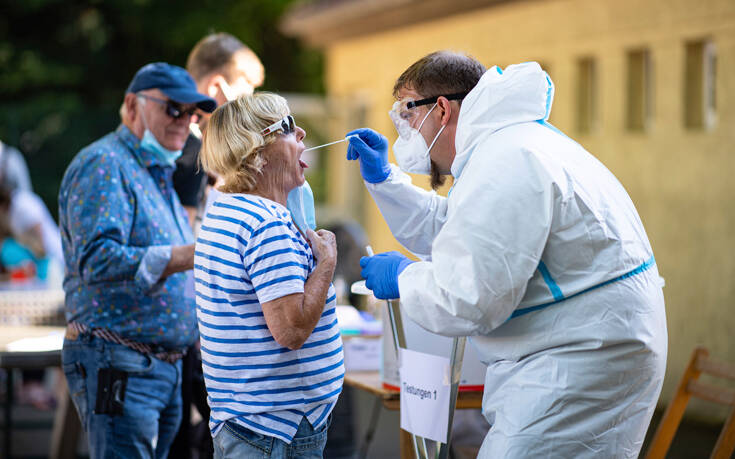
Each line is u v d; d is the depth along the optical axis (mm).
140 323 4902
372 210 16078
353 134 4586
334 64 17094
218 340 3674
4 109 22359
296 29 16906
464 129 3961
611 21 10117
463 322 3701
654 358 3842
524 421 3736
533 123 3934
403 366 4383
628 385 3777
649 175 9742
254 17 27078
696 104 9336
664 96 9523
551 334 3762
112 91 25250
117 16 25000
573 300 3748
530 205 3637
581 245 3717
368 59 15633
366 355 5641
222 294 3662
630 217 3904
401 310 4512
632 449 3861
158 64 5098
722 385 8789
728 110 8773
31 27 24703
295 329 3580
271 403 3633
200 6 25844
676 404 5379
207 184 5715
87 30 24906
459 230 3668
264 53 28672
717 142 8883
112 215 4773
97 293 4863
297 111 16438
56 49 24797
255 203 3701
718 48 8836
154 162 5074
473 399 4816
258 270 3596
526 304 3799
